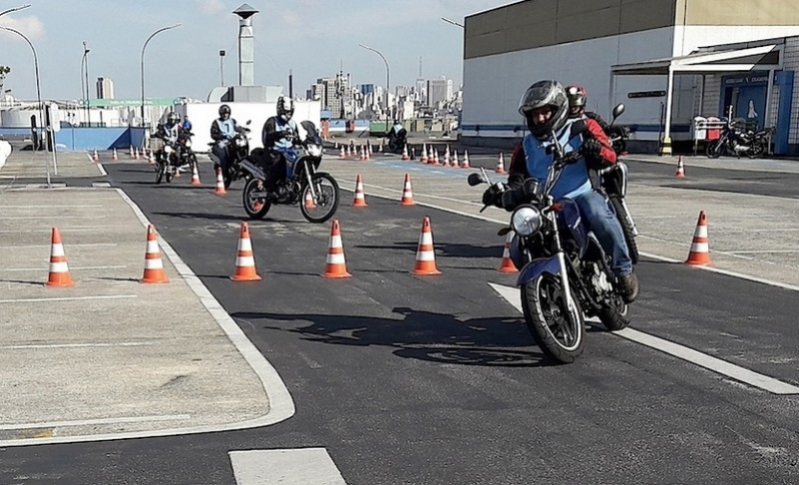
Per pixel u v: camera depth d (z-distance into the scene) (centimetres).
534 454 495
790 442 512
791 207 1892
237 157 2272
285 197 1636
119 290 997
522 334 780
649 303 910
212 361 695
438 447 505
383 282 1045
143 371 666
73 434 530
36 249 1333
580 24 5131
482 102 6306
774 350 722
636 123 4684
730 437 520
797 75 3784
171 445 510
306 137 1622
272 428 538
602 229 679
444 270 1129
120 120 8256
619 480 459
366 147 5153
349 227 1577
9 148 4562
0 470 473
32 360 700
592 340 750
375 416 559
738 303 913
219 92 5322
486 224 1616
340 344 748
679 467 475
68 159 4381
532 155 681
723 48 4172
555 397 596
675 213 1780
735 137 3903
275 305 913
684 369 664
